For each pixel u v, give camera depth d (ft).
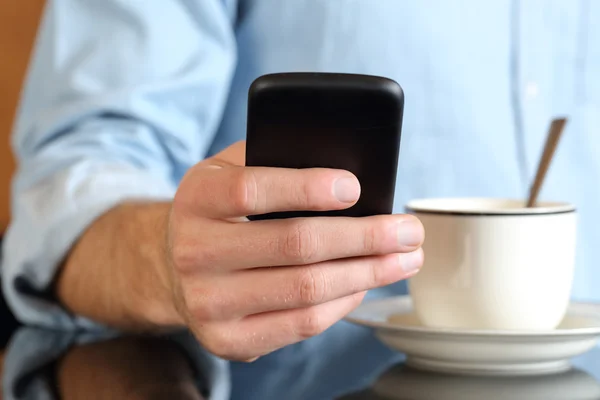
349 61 3.87
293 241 1.76
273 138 1.68
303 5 3.91
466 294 2.10
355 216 1.79
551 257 2.08
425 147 3.84
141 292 2.38
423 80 3.83
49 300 2.82
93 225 2.69
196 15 3.71
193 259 1.83
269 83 1.63
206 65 3.64
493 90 3.84
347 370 2.11
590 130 3.84
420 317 2.20
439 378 2.02
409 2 3.81
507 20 3.83
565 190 3.84
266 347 1.90
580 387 1.95
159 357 2.26
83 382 2.02
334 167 1.71
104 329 2.72
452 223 2.10
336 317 1.90
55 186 2.81
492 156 3.84
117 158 3.29
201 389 1.97
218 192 1.75
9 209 5.88
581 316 2.27
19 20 5.88
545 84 3.83
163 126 3.51
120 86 3.51
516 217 2.06
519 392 1.92
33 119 3.49
